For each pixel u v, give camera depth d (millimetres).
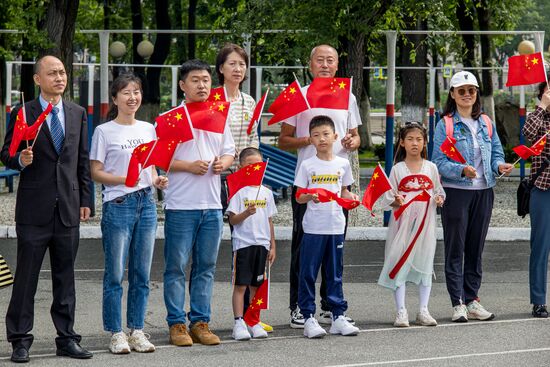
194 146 11508
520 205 13320
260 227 11961
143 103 41281
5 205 26375
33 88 44500
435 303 14234
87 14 47844
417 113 37750
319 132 12016
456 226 12773
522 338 11805
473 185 12773
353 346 11414
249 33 22484
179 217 11477
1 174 28719
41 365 10523
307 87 12977
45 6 23641
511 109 44156
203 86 11531
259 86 30875
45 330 12484
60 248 10867
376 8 21562
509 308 13781
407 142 12719
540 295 13086
